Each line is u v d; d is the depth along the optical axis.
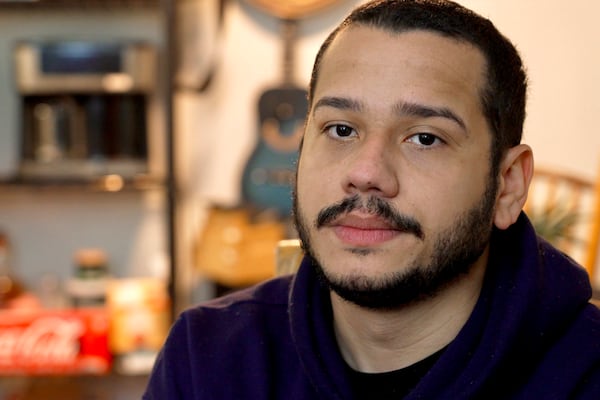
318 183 0.85
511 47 0.90
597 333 0.88
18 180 2.12
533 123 2.21
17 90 2.12
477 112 0.84
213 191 2.33
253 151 2.23
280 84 2.21
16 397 2.39
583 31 2.15
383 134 0.83
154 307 2.12
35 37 2.30
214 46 2.28
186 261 2.36
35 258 2.38
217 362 1.00
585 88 2.17
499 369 0.85
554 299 0.90
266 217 2.18
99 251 2.31
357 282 0.82
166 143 2.09
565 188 2.16
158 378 1.04
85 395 2.38
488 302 0.90
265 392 0.96
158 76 2.28
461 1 2.18
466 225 0.84
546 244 0.96
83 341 2.08
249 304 1.07
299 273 0.99
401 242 0.82
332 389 0.91
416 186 0.82
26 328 2.08
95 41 2.18
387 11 0.86
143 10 2.28
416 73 0.82
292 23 2.21
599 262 2.07
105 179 2.12
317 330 0.95
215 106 2.30
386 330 0.90
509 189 0.91
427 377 0.86
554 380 0.85
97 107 2.13
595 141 2.18
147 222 2.37
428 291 0.85
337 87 0.85
